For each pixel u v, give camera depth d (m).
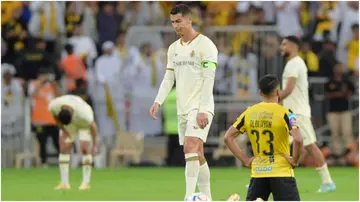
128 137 63.59
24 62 66.56
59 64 65.31
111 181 49.91
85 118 42.16
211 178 51.41
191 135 31.69
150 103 64.38
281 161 27.64
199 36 32.22
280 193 27.53
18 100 64.50
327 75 63.75
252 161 28.05
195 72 32.03
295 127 27.44
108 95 64.25
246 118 28.16
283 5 67.75
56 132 63.19
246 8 68.44
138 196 40.16
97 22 69.00
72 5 70.25
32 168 62.38
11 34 69.50
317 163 42.69
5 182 49.62
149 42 65.06
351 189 44.00
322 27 67.50
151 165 64.38
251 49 62.94
